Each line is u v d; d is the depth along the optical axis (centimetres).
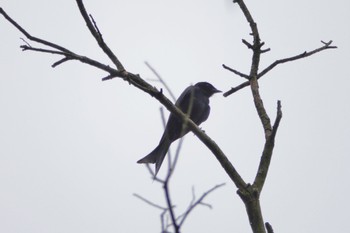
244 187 820
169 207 482
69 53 849
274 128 838
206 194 521
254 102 938
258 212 798
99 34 875
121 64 890
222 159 859
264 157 845
